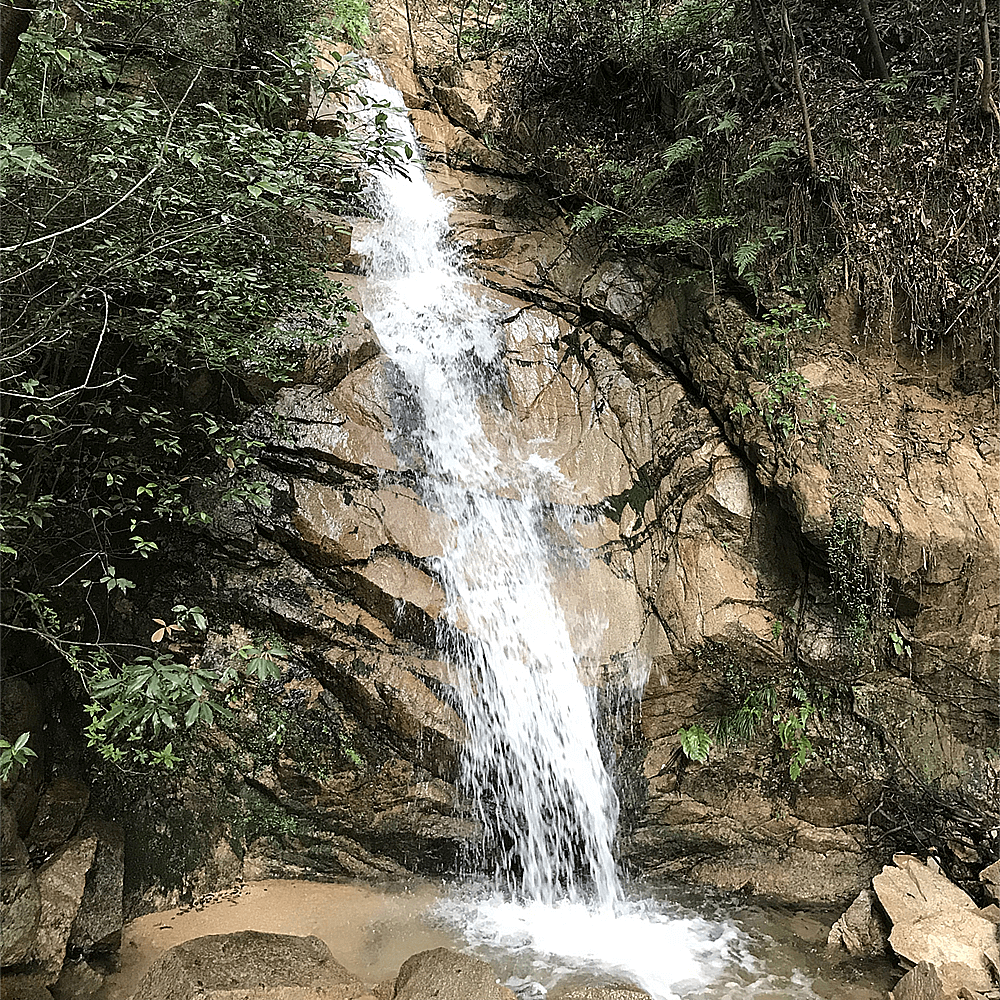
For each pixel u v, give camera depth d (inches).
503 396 275.4
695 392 271.1
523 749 219.6
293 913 203.2
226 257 181.5
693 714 235.8
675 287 282.2
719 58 285.3
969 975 169.0
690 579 240.7
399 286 285.4
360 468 239.5
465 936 199.5
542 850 219.3
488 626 227.3
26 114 161.9
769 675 232.7
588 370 283.7
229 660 219.1
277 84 252.8
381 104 182.2
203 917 198.7
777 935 203.9
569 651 232.2
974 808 219.3
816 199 257.0
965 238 243.6
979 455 236.5
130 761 208.2
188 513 199.8
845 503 223.1
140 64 251.9
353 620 224.4
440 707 215.6
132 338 194.2
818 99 265.1
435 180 330.3
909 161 250.5
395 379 259.0
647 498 262.5
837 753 226.2
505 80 345.1
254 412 237.6
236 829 214.8
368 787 216.4
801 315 250.7
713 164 278.8
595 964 189.3
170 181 151.5
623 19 311.0
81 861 175.9
